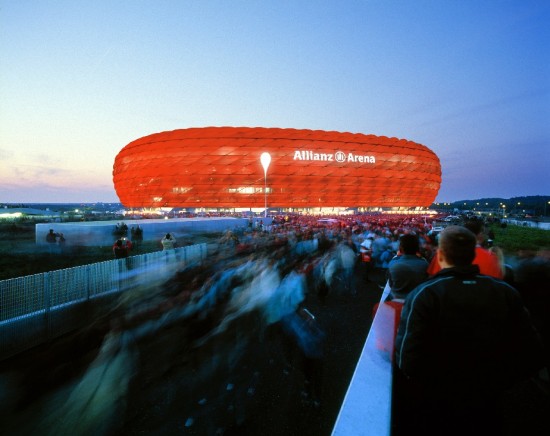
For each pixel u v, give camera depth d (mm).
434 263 4004
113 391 3152
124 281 9438
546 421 3254
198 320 5203
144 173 102562
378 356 3039
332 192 102938
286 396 4309
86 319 7902
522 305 1880
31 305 6777
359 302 8953
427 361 1892
